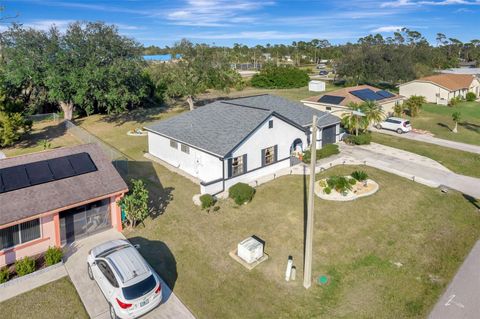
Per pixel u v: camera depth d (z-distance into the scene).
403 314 14.09
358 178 26.36
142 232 20.02
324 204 22.98
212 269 16.83
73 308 14.31
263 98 38.47
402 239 19.34
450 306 14.46
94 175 19.84
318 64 166.12
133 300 13.01
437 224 20.94
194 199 23.89
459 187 26.19
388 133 41.62
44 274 16.30
